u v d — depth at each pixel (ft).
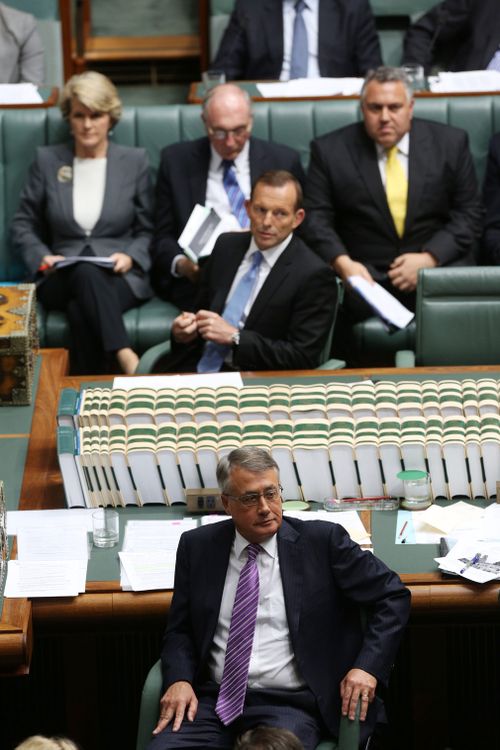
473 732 51.06
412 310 75.61
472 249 76.84
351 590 41.65
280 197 63.10
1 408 58.49
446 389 53.01
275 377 59.82
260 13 90.74
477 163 81.00
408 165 76.02
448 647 50.29
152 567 44.60
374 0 94.07
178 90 109.60
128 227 79.46
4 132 80.48
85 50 108.68
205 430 50.60
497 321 62.90
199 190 77.66
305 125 80.38
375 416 51.39
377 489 49.73
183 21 109.70
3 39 89.45
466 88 83.87
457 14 90.22
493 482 49.47
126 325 75.77
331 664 41.52
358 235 76.64
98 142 78.48
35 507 49.57
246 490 41.06
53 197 78.95
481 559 44.21
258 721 40.65
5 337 57.57
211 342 66.08
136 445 49.52
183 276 77.15
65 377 61.72
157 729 40.55
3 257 81.15
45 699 51.16
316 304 63.77
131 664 50.60
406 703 50.31
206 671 42.37
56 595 43.24
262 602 41.75
